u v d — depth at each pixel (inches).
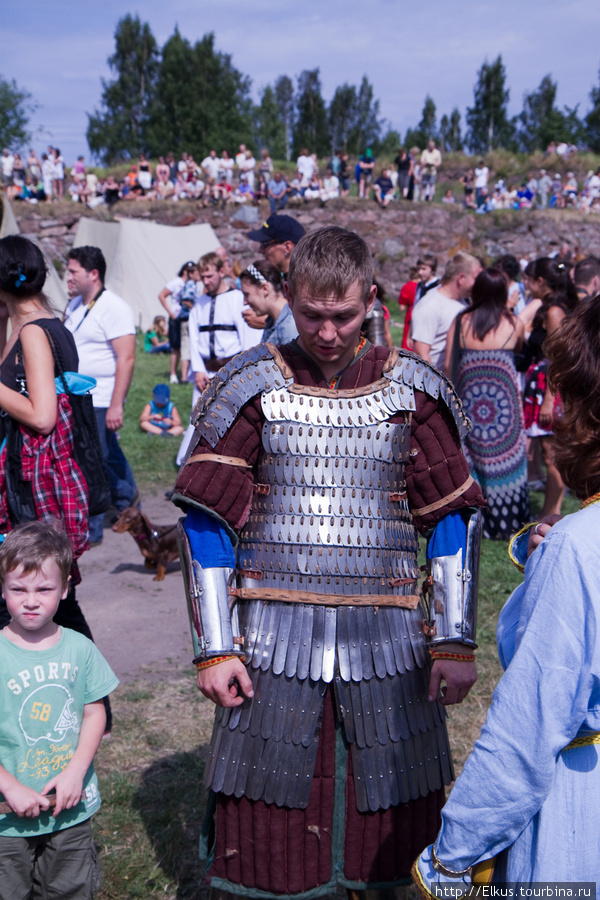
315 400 70.7
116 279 731.4
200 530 72.1
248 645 71.1
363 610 70.7
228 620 70.4
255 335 222.8
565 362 50.7
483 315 198.5
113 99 3393.2
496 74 3678.6
